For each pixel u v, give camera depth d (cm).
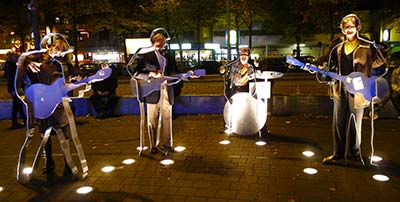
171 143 625
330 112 876
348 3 2408
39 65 495
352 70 510
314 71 527
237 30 3039
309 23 3200
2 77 3278
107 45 4447
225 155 596
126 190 471
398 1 2745
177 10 2922
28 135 507
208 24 3206
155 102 600
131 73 597
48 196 463
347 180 476
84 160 514
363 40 500
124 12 2834
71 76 502
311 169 516
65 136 522
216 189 462
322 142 651
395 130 713
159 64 589
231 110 684
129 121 897
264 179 488
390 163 533
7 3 2517
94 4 2286
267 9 3023
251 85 678
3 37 3044
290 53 4319
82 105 983
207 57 3931
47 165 547
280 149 618
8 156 648
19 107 871
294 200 422
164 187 475
